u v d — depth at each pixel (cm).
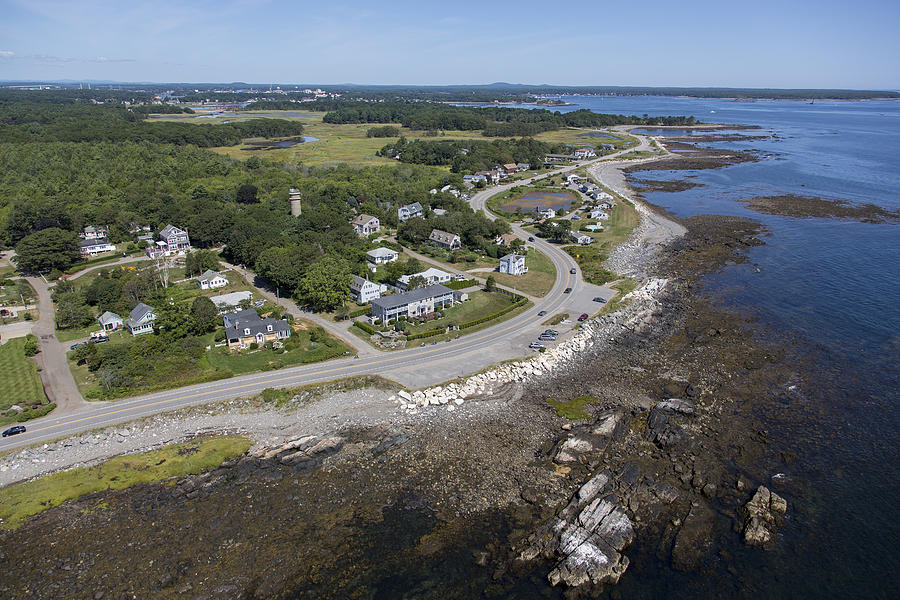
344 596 5022
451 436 7225
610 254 14938
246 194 18650
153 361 8819
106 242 15112
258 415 7694
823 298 11394
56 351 9469
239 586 5131
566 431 7294
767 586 5078
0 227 15112
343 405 7906
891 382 8256
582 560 5275
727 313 10844
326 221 15400
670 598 4981
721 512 5894
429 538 5631
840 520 5781
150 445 7112
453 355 9244
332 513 5972
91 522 5903
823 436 7088
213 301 10994
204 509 6059
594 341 9869
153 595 5056
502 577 5203
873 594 5000
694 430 7250
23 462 6744
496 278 13062
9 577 5262
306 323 10475
